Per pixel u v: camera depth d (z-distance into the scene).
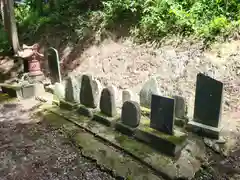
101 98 4.30
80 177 2.95
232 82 4.78
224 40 5.60
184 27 6.22
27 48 6.42
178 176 2.82
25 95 6.04
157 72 5.80
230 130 3.77
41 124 4.50
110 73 6.49
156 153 3.30
